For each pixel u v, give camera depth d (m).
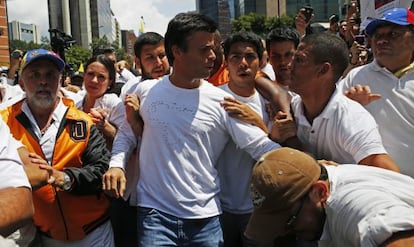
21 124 2.87
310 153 2.67
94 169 2.90
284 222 1.92
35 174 2.57
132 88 3.64
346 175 1.91
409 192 1.80
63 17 86.44
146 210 2.83
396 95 2.85
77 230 2.93
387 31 2.87
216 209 2.86
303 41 2.54
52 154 2.88
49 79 2.90
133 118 2.92
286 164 1.88
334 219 1.82
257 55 3.05
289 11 61.75
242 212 3.02
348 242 1.79
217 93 2.86
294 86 2.55
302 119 2.65
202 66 2.73
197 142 2.79
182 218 2.77
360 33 4.89
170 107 2.79
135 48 4.14
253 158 2.81
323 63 2.46
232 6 73.88
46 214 2.86
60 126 2.92
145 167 2.87
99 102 3.67
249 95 3.07
